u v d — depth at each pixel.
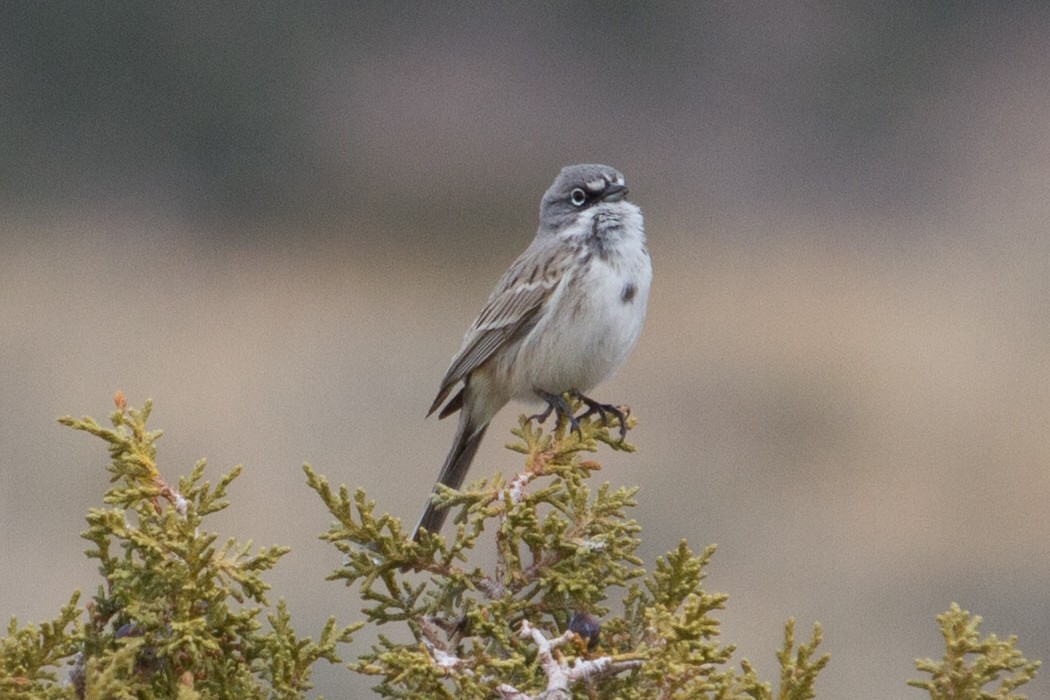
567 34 34.12
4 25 30.09
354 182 31.34
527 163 32.72
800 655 4.73
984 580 13.63
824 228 29.34
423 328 21.62
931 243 27.38
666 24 33.75
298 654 4.72
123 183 30.73
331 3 32.53
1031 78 32.38
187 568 4.67
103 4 30.81
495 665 4.62
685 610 4.72
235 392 17.59
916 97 32.81
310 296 23.89
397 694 4.70
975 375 18.77
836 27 33.38
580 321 7.89
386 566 5.01
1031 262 24.23
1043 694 12.41
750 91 33.59
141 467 4.83
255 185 31.17
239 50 31.56
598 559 5.09
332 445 15.63
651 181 32.69
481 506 5.28
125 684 4.48
